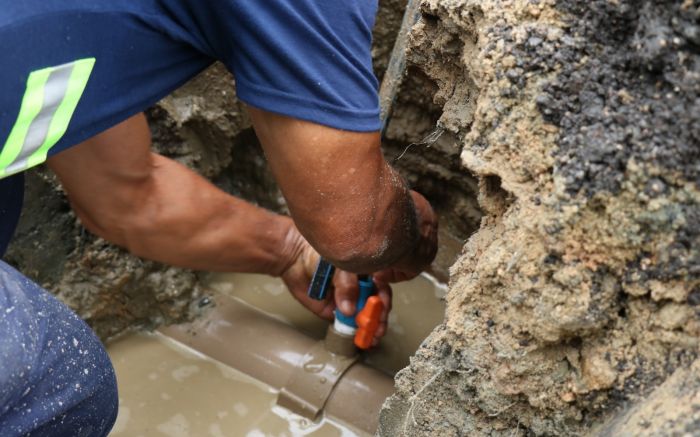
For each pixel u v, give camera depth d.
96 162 1.31
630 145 0.81
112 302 1.64
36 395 0.86
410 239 1.20
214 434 1.47
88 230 1.56
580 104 0.84
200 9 0.93
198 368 1.60
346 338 1.51
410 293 1.78
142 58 0.96
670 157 0.78
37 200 1.53
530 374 0.92
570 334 0.88
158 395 1.54
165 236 1.44
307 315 1.72
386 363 1.62
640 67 0.81
